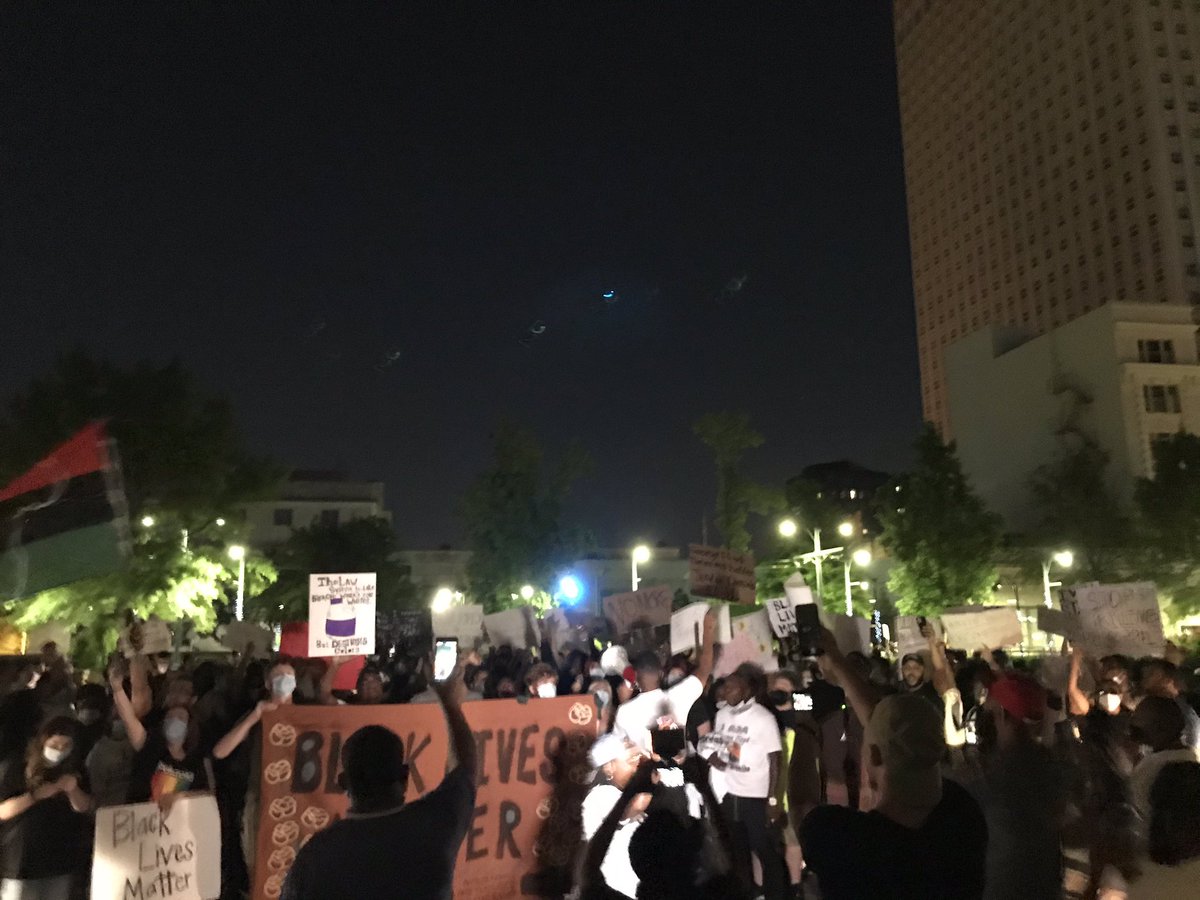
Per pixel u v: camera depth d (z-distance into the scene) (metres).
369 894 3.43
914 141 135.88
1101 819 5.62
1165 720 4.83
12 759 6.87
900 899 2.99
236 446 27.78
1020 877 5.71
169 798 6.46
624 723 7.55
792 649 12.75
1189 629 47.47
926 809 3.14
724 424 44.41
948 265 126.62
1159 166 93.56
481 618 13.83
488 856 6.93
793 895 8.44
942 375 127.19
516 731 7.14
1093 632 10.30
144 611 26.05
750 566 12.88
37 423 25.09
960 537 48.56
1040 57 110.69
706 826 3.59
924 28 134.75
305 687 9.80
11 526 6.40
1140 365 68.44
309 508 82.88
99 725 8.21
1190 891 4.48
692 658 11.57
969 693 10.43
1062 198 106.31
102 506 6.58
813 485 59.94
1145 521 49.94
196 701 8.27
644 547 54.91
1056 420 72.75
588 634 16.83
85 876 6.60
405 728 6.97
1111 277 98.88
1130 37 97.56
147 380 26.22
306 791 6.75
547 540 51.44
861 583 61.53
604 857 3.90
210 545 29.17
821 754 9.80
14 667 7.67
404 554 93.31
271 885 6.61
